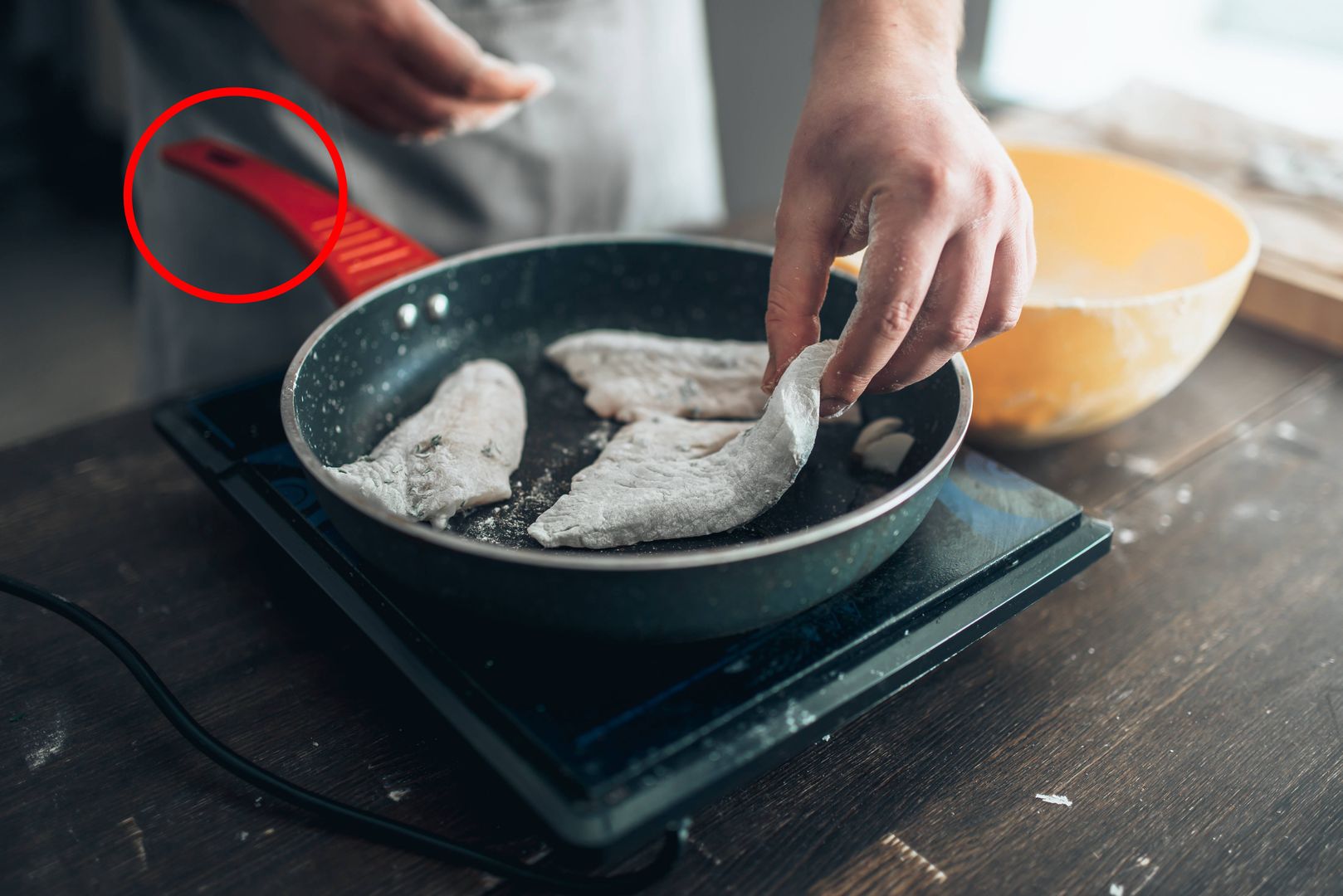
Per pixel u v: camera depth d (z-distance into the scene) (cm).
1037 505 59
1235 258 73
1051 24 244
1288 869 46
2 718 53
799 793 50
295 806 49
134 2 96
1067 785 50
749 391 70
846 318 68
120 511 68
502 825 48
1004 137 111
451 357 75
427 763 51
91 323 218
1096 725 54
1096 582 64
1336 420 80
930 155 47
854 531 45
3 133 277
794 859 47
